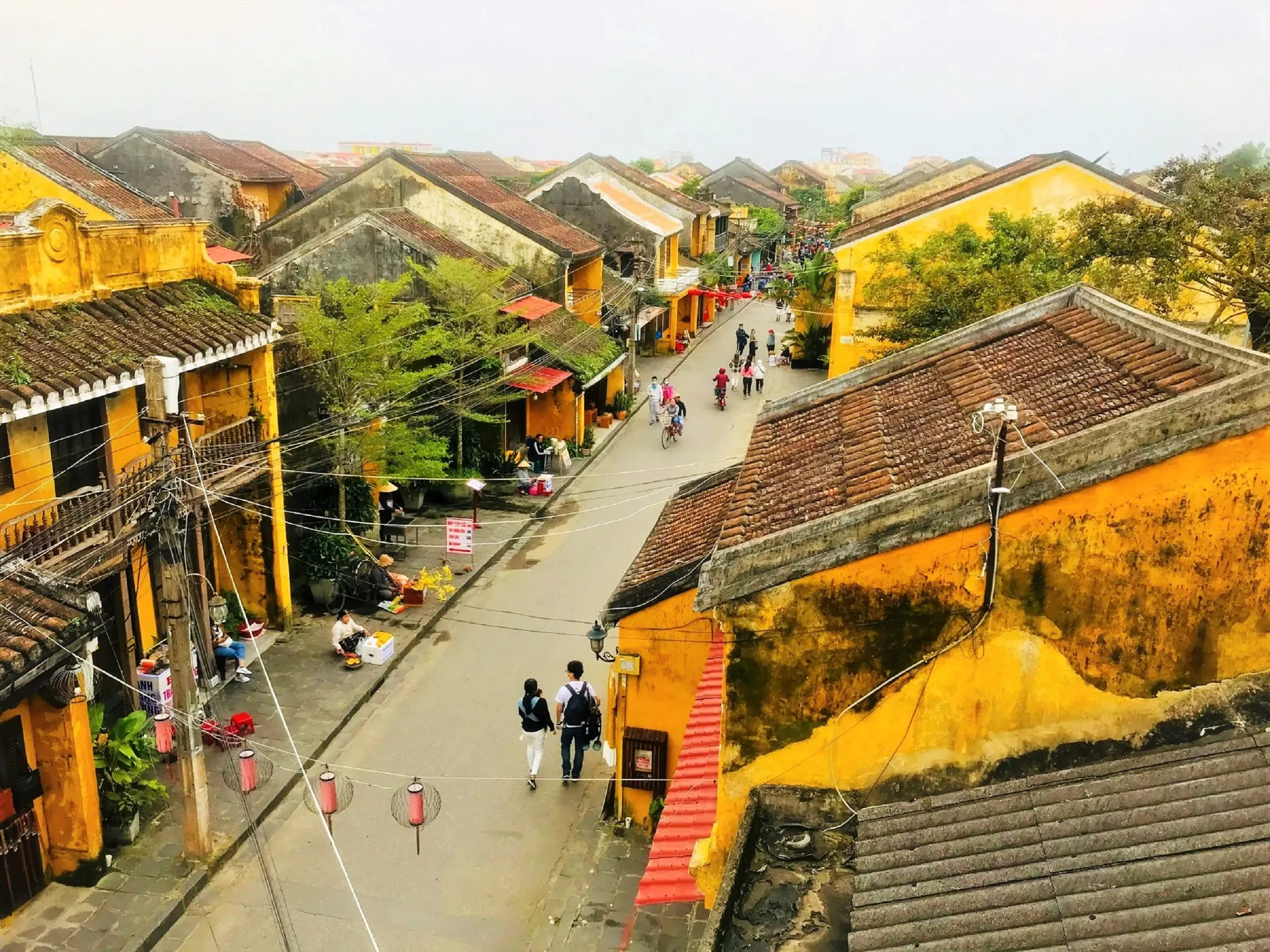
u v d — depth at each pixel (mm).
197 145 41219
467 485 24141
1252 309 20047
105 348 12812
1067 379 9172
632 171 49406
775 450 10625
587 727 14055
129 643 14281
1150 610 6746
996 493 6590
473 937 11156
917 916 5938
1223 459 6371
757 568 7297
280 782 13727
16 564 10734
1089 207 20844
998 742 7090
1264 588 6570
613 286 37094
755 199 72562
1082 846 6062
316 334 18953
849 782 7328
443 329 22031
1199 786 6219
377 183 29094
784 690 7305
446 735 15289
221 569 17500
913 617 7000
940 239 25672
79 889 11414
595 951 10906
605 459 29766
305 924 11242
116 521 12570
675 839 8195
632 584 12648
